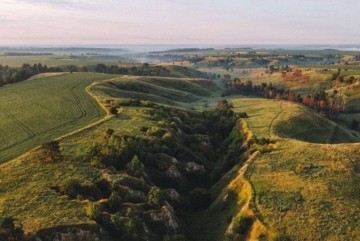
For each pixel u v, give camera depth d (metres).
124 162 80.38
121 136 89.62
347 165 78.62
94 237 56.72
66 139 88.44
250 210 65.56
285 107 155.62
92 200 65.75
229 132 127.94
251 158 86.75
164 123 106.62
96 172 73.31
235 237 63.03
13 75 188.88
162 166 85.94
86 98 139.00
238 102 191.25
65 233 55.72
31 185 66.94
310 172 76.75
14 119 109.56
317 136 125.69
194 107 193.00
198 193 82.62
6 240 51.56
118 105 124.81
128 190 70.44
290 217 62.62
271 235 58.75
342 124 193.62
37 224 56.09
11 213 58.72
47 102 131.50
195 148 105.44
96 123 101.94
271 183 73.62
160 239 63.72
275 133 111.31
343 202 65.62
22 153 81.69
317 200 66.50
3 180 68.31
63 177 70.25
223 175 93.25
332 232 58.38
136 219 63.09
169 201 76.56
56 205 61.69
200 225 73.69
